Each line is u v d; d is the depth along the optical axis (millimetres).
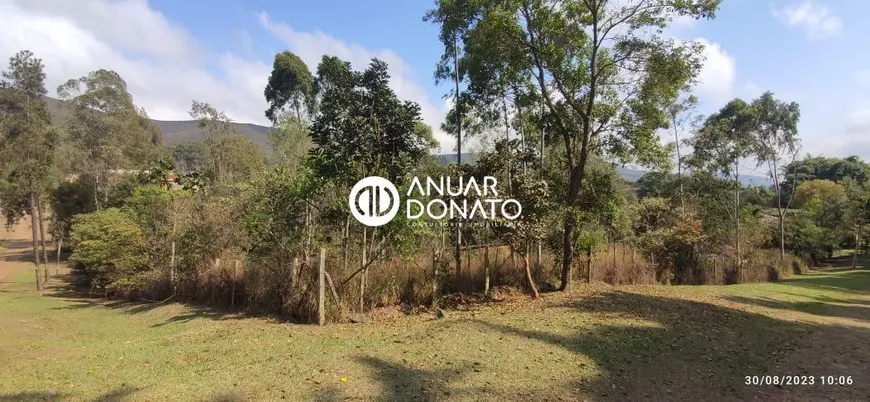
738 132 26906
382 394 4773
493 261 13250
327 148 9305
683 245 20594
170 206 15805
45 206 28875
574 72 12008
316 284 9422
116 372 5902
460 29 11844
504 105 14141
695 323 8977
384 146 9531
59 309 14562
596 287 13820
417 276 10930
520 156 11562
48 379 5652
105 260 16578
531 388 5156
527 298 11633
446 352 6273
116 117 32281
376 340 7238
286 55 37969
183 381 5238
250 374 5406
